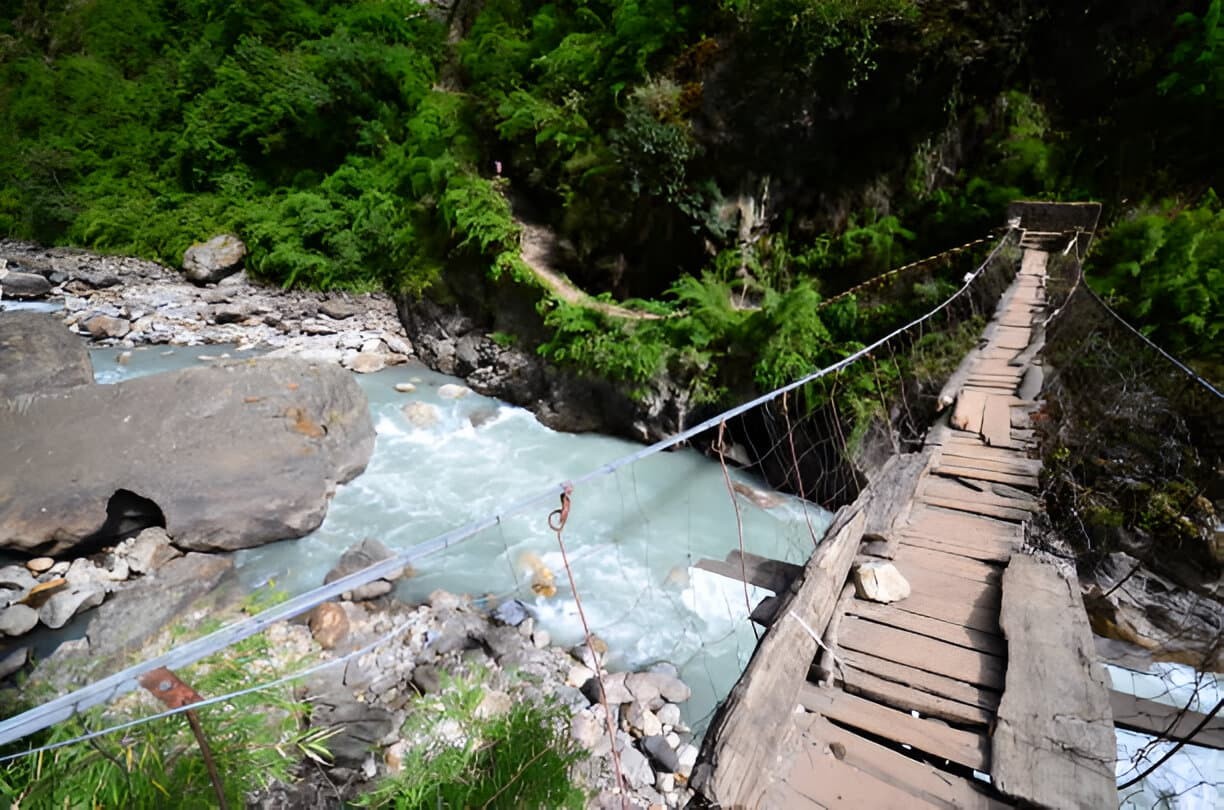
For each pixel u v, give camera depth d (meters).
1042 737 2.29
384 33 14.80
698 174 9.59
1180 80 9.81
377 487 7.54
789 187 10.10
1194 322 7.25
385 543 6.52
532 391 9.79
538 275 9.71
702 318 8.40
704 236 9.95
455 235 10.62
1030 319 8.38
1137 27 10.25
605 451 8.77
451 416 9.49
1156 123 10.29
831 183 10.23
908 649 2.90
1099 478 6.16
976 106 10.57
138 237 14.37
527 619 5.48
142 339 11.09
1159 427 6.56
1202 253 7.93
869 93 9.61
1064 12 10.26
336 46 13.57
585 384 9.16
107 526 5.95
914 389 7.70
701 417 8.66
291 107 13.77
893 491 4.37
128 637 4.91
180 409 6.83
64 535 5.64
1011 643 2.77
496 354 10.18
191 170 15.12
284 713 3.65
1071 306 8.31
